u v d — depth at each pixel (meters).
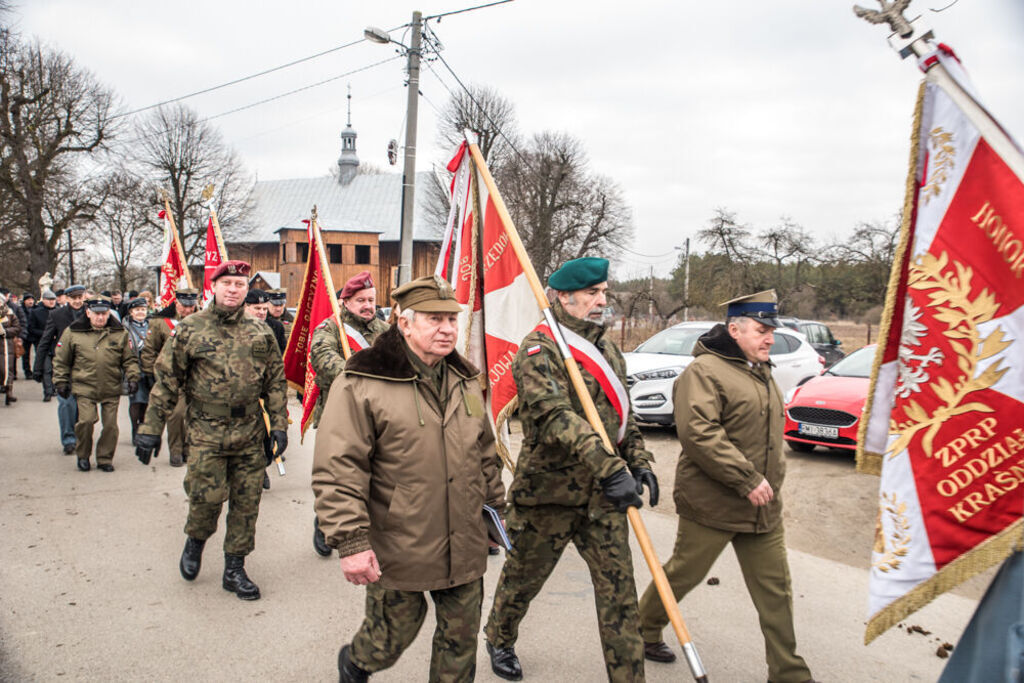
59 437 9.07
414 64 13.66
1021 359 2.07
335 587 4.47
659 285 34.06
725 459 3.04
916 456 2.25
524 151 29.94
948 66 2.19
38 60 27.42
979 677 2.15
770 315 3.24
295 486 6.93
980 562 2.10
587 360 3.12
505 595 3.30
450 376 2.77
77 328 7.20
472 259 4.09
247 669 3.45
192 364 4.31
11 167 27.56
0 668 3.39
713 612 4.16
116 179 30.84
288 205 57.47
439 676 2.69
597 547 3.06
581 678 3.40
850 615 4.13
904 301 2.37
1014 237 2.09
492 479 2.86
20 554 4.90
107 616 3.99
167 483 6.85
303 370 6.08
